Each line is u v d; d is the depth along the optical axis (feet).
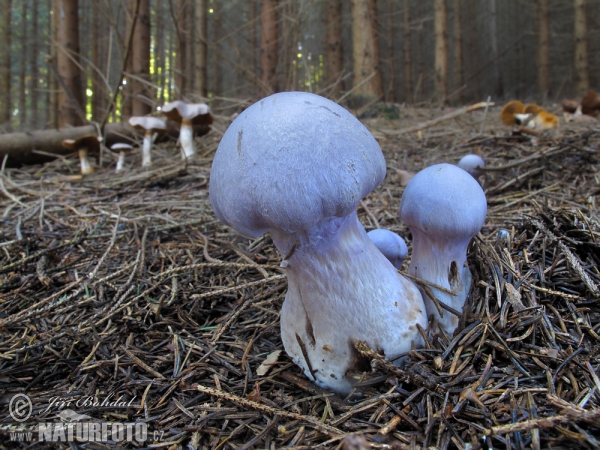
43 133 2.23
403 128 2.38
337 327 0.54
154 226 1.15
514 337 0.59
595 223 0.81
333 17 4.31
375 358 0.53
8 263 0.97
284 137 0.46
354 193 0.47
